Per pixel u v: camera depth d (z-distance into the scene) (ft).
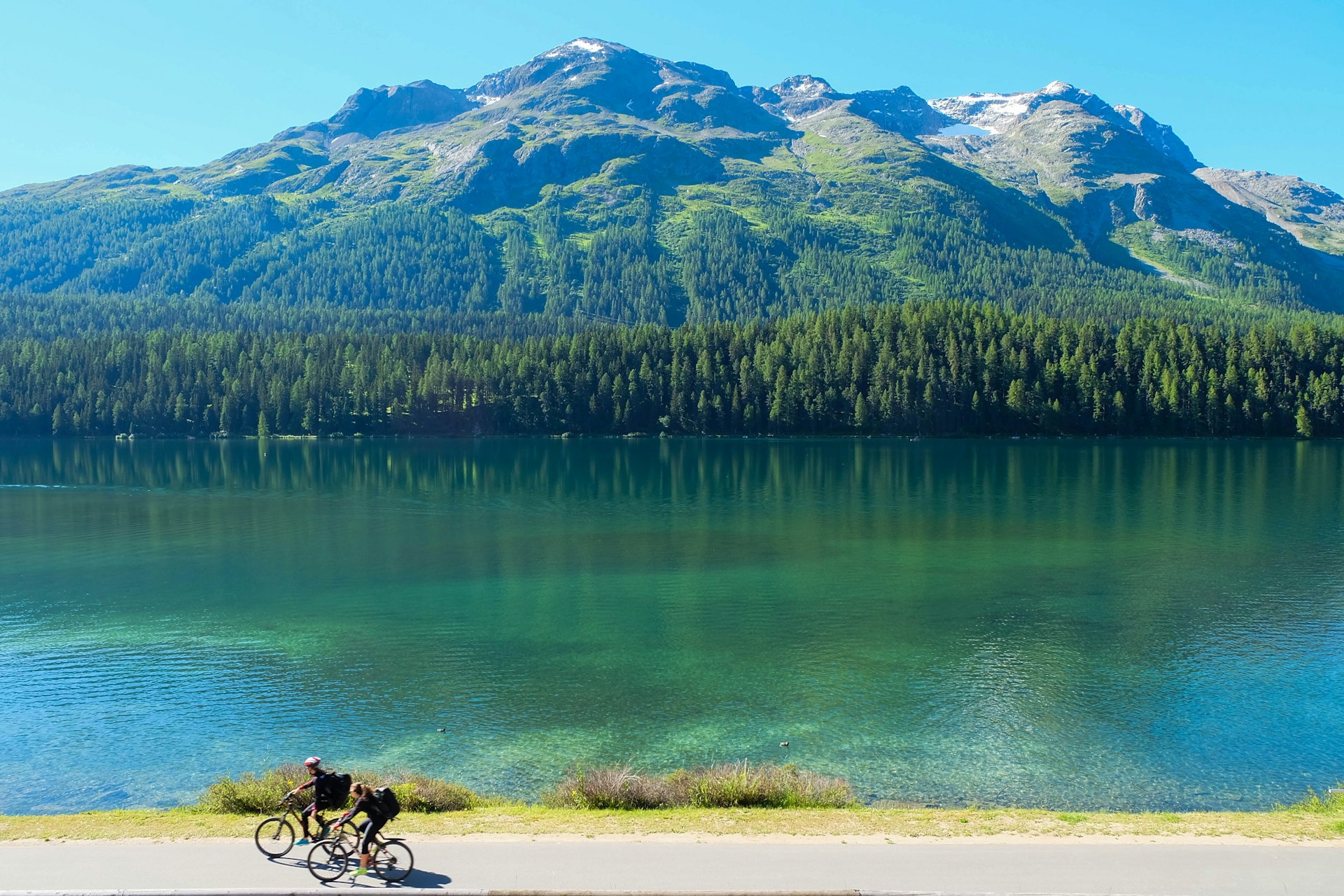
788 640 163.02
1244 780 105.50
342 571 227.81
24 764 112.57
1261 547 248.11
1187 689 136.36
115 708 131.95
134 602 196.03
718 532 283.18
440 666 150.00
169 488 416.67
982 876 64.34
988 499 352.69
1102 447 587.27
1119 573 217.56
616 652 156.87
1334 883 63.26
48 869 66.59
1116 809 97.81
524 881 63.52
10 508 350.23
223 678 145.28
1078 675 143.23
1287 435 640.17
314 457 574.56
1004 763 110.52
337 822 66.59
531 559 242.17
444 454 590.55
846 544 260.01
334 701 134.31
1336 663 147.74
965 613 180.65
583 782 88.74
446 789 87.66
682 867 65.77
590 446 634.84
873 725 123.13
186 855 69.26
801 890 61.82
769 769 96.84
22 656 157.38
